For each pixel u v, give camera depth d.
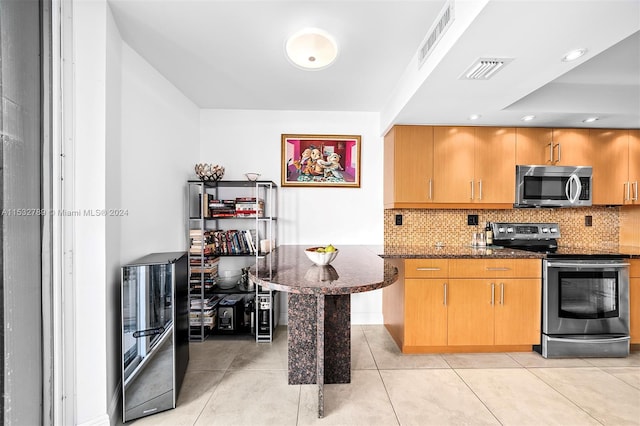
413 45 1.96
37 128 1.35
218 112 3.15
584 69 2.19
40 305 1.37
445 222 3.15
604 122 2.68
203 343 2.70
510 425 1.65
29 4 1.29
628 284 2.46
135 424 1.64
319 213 3.21
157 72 2.33
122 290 1.63
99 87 1.57
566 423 1.67
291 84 2.57
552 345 2.41
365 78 2.44
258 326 2.73
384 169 3.18
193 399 1.87
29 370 1.31
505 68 1.73
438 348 2.51
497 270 2.47
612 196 2.81
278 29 1.81
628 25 1.32
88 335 1.55
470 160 2.79
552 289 2.43
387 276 1.56
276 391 1.95
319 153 3.19
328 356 2.04
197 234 2.76
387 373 2.18
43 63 1.37
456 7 1.45
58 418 1.44
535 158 2.80
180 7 1.62
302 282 1.42
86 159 1.55
